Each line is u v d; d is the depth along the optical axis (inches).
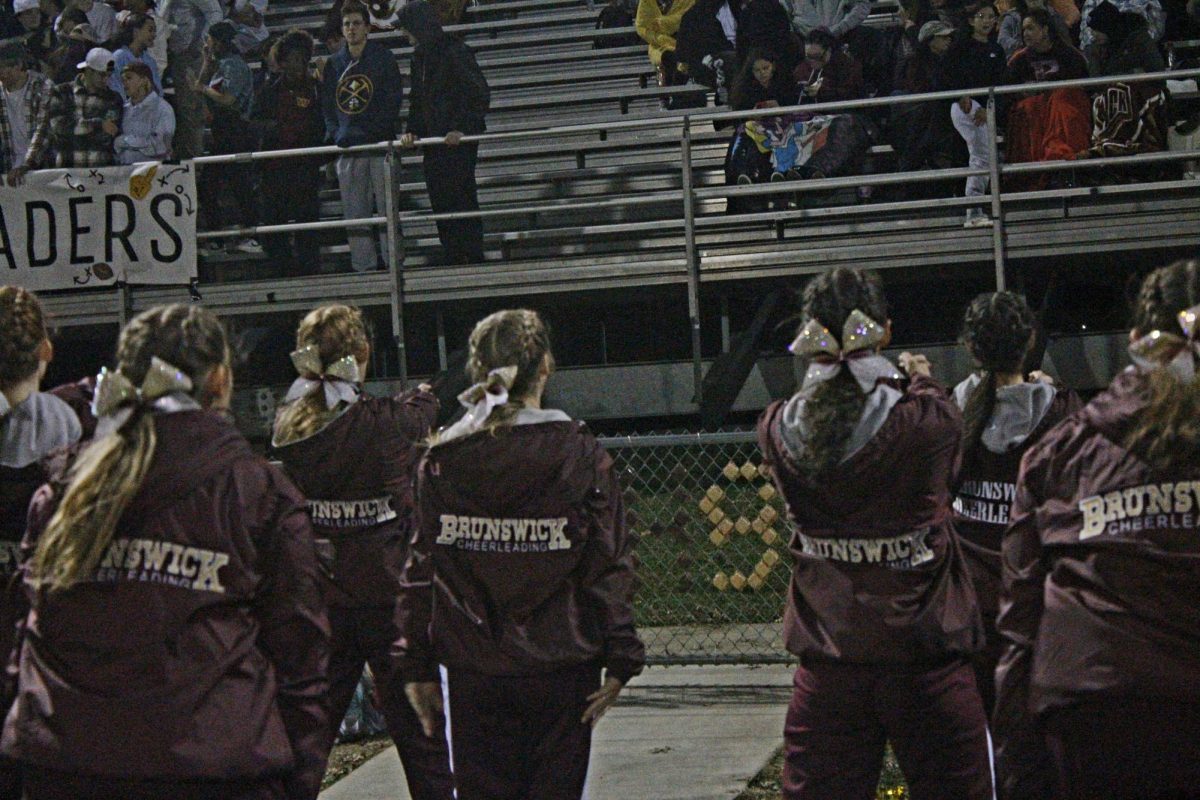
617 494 208.2
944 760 192.9
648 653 414.9
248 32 762.2
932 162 583.2
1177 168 569.9
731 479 443.5
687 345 673.0
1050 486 167.9
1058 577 165.6
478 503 202.7
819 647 193.3
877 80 617.6
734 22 677.3
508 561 202.5
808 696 196.7
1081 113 554.9
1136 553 156.1
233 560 161.2
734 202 604.1
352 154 593.6
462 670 206.1
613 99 730.2
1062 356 611.2
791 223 599.5
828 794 195.3
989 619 238.7
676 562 474.6
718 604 453.1
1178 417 154.1
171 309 169.3
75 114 606.5
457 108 591.2
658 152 688.4
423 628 211.3
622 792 300.0
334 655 256.8
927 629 189.9
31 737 156.7
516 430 201.8
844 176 585.9
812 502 193.5
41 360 208.8
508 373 202.5
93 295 599.5
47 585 157.3
